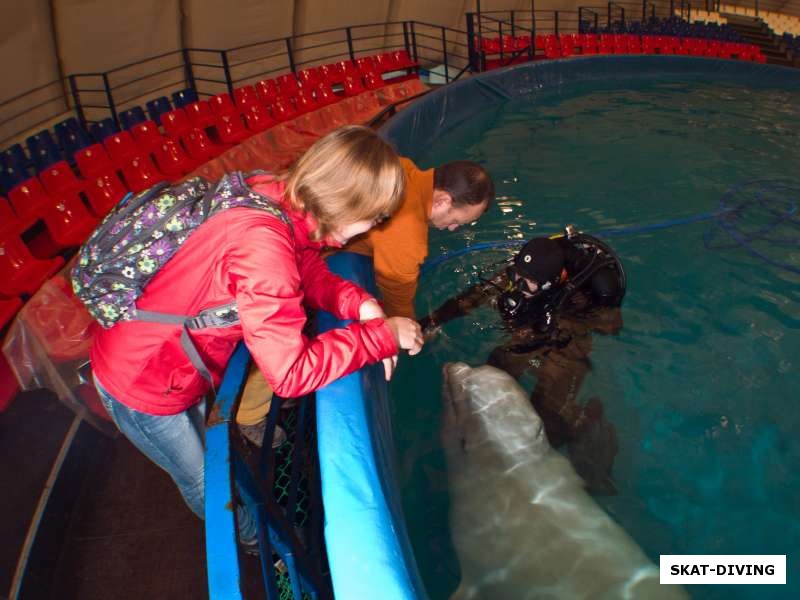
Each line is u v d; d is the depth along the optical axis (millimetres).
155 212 1196
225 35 8969
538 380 2566
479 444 2156
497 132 6898
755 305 3289
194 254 1193
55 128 6223
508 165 5645
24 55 6465
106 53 7430
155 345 1267
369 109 8953
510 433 2168
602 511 1938
